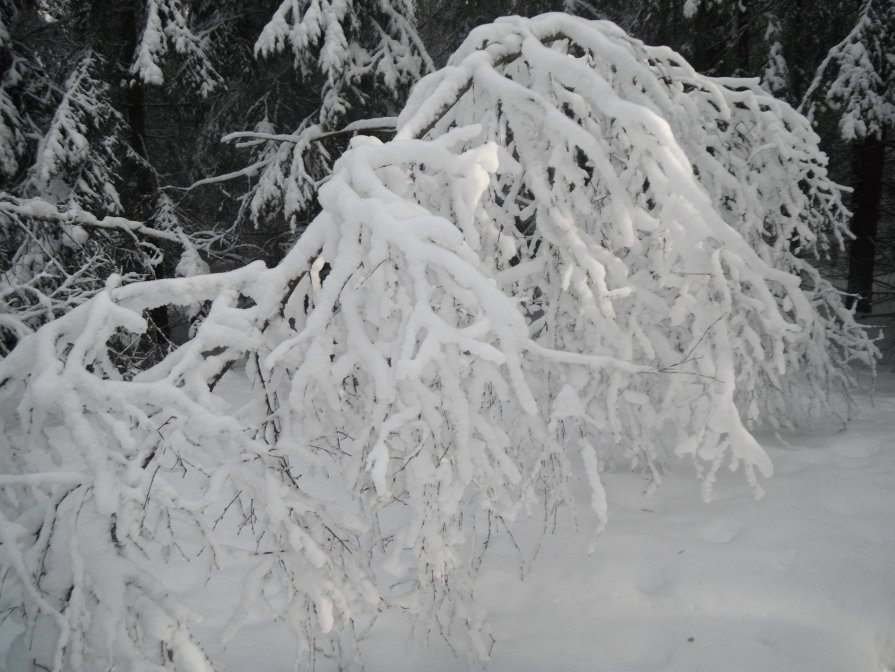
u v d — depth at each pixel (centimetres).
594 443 368
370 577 256
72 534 176
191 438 209
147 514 213
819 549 300
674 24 817
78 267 549
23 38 881
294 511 227
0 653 276
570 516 369
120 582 181
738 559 299
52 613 161
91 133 805
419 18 1296
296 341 220
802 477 389
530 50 308
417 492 233
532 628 278
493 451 240
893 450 430
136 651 176
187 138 1216
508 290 337
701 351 295
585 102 307
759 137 413
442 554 242
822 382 521
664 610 274
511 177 357
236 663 272
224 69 950
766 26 922
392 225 217
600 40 320
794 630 251
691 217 269
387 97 866
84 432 178
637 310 312
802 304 284
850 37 813
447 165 247
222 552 206
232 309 230
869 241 1070
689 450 290
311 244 246
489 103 325
